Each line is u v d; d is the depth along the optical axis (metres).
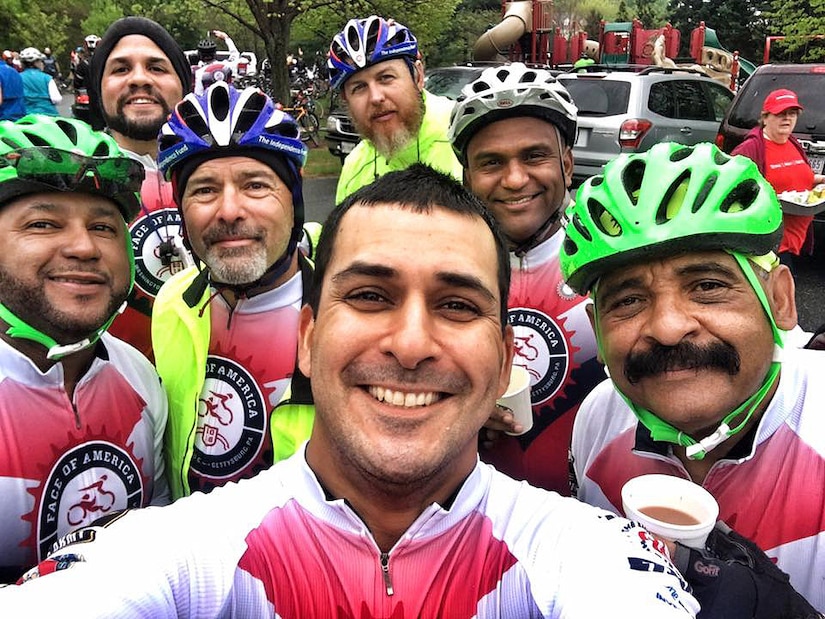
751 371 0.58
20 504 0.65
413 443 0.46
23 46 13.71
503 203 0.93
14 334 0.66
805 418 0.62
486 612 0.48
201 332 0.82
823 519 0.59
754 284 0.57
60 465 0.68
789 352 0.68
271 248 0.82
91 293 0.67
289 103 5.68
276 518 0.49
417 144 1.58
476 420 0.48
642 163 0.63
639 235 0.57
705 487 0.64
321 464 0.50
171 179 0.88
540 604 0.47
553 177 0.92
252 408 0.82
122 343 0.79
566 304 0.92
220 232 0.81
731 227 0.56
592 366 0.91
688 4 17.59
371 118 1.54
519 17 7.30
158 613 0.45
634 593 0.45
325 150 5.64
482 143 0.92
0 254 0.65
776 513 0.61
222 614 0.47
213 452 0.82
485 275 0.48
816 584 0.60
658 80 3.43
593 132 3.35
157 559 0.47
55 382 0.68
